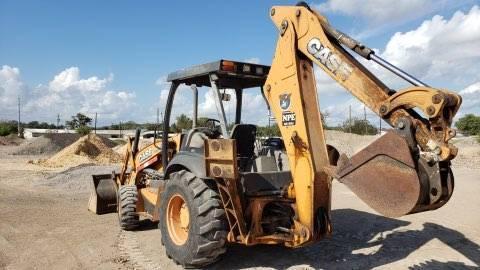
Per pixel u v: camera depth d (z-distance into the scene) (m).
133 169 8.31
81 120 69.12
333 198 10.66
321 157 4.99
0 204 10.09
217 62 5.61
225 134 5.61
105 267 5.64
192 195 5.34
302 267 5.57
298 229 5.04
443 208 9.12
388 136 4.05
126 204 7.48
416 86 3.98
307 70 5.14
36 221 8.36
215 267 5.60
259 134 6.32
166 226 5.88
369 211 8.90
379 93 4.27
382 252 6.17
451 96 3.77
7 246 6.58
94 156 23.70
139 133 8.34
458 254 6.07
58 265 5.73
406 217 8.27
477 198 10.34
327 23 4.94
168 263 5.80
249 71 5.83
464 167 18.03
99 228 7.82
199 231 5.21
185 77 6.24
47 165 20.86
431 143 3.80
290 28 5.11
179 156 5.97
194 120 6.25
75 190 12.98
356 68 4.48
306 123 4.98
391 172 4.03
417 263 5.70
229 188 5.12
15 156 28.45
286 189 5.32
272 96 5.36
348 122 40.16
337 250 6.28
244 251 6.25
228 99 5.95
